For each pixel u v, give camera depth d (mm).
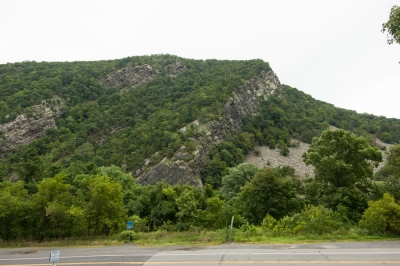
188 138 82438
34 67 141250
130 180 50031
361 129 130250
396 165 32719
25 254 18297
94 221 25156
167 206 35062
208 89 116750
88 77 146125
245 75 134375
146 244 18922
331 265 10570
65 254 16906
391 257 11320
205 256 13195
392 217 16781
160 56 179250
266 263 11297
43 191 25156
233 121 107812
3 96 112625
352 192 29625
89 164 50719
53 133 103062
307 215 21281
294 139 116875
